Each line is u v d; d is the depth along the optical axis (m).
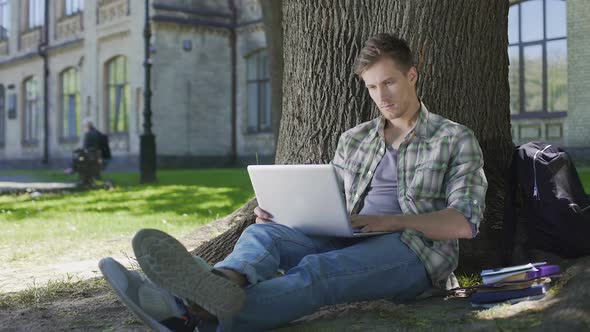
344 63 4.16
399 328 2.69
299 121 4.34
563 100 18.08
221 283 2.36
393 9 3.99
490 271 2.90
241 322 2.55
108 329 3.10
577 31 17.42
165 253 2.31
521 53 18.72
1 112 34.38
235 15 25.48
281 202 2.95
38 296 3.93
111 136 26.23
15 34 32.69
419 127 2.99
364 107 4.12
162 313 2.48
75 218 9.30
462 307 2.90
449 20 3.93
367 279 2.72
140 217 9.20
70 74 29.34
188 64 24.77
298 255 2.86
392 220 2.81
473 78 4.00
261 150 24.78
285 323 2.66
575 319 2.41
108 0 26.33
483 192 2.87
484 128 4.07
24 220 9.21
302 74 4.31
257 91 25.08
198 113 25.02
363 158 3.13
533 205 3.37
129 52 25.20
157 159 24.25
